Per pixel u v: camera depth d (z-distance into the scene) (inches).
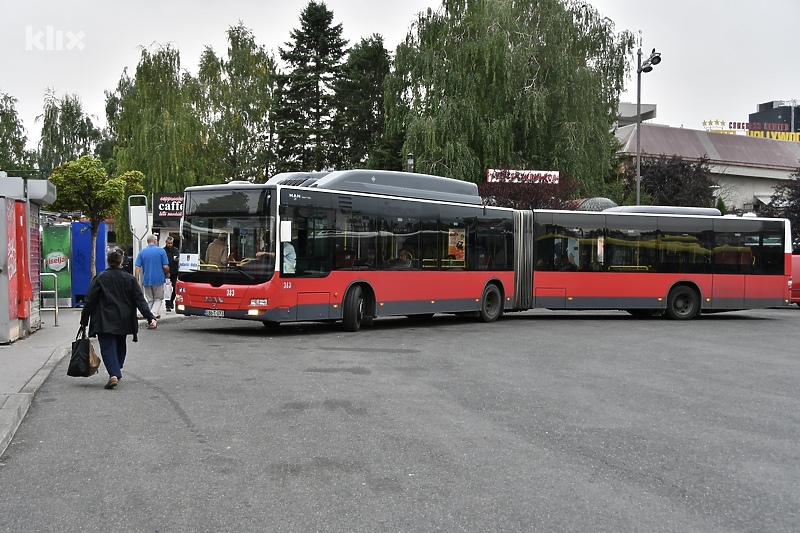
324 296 659.4
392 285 725.3
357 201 693.9
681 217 947.3
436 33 1493.6
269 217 622.5
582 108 1465.3
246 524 196.2
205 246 643.5
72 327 641.0
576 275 908.0
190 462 253.8
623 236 925.8
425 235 764.0
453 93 1451.8
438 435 295.9
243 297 620.7
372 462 255.9
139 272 743.1
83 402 349.4
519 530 193.9
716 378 464.8
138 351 529.0
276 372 443.2
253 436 289.4
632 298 924.6
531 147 1502.2
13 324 535.5
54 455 261.4
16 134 2395.4
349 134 2443.4
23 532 189.6
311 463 253.8
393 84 1537.9
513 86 1440.7
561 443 288.0
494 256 855.7
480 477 240.5
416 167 1441.9
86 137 2474.2
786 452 281.7
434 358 521.3
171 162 1840.6
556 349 592.4
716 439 300.7
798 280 1223.5
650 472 250.7
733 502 220.4
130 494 220.1
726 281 957.2
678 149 3243.1
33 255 607.5
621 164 2278.5
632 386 425.1
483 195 1393.9
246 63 2171.5
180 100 1930.4
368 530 192.5
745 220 968.3
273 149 2326.5
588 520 202.4
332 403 354.6
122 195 1278.3
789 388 432.8
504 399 375.9
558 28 1469.0
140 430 297.3
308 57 2412.6
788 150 3521.2
